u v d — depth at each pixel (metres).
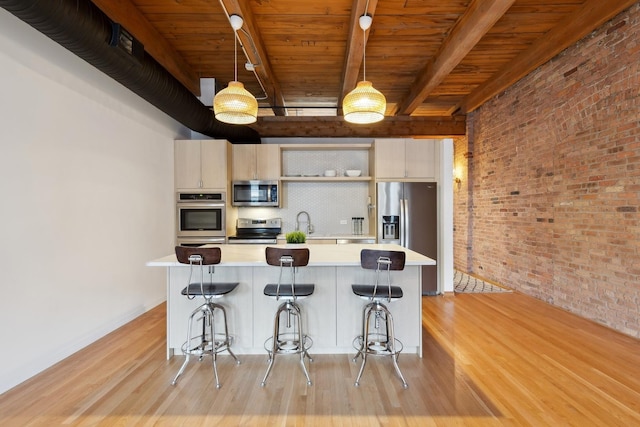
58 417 1.83
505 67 4.31
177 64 3.94
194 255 2.25
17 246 2.20
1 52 2.10
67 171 2.63
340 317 2.66
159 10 3.09
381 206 4.50
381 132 5.35
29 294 2.28
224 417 1.83
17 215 2.21
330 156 5.29
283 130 5.21
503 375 2.27
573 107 3.44
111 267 3.15
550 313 3.54
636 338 2.82
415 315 2.64
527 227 4.23
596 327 3.10
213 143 4.50
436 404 1.95
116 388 2.13
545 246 3.92
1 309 2.09
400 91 5.17
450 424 1.77
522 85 4.28
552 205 3.79
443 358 2.54
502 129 4.74
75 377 2.27
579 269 3.42
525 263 4.29
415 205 4.45
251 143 5.18
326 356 2.62
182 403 1.97
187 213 4.48
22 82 2.25
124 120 3.38
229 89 2.55
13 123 2.18
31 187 2.31
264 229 5.05
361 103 2.51
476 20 2.89
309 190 5.27
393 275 2.64
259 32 3.41
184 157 4.49
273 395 2.05
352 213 5.28
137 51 2.65
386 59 4.07
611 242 3.03
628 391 2.06
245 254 2.71
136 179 3.59
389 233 4.52
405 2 2.95
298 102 5.67
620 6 2.76
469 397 2.01
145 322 3.38
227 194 4.55
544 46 3.57
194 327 2.63
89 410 1.89
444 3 2.97
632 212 2.82
